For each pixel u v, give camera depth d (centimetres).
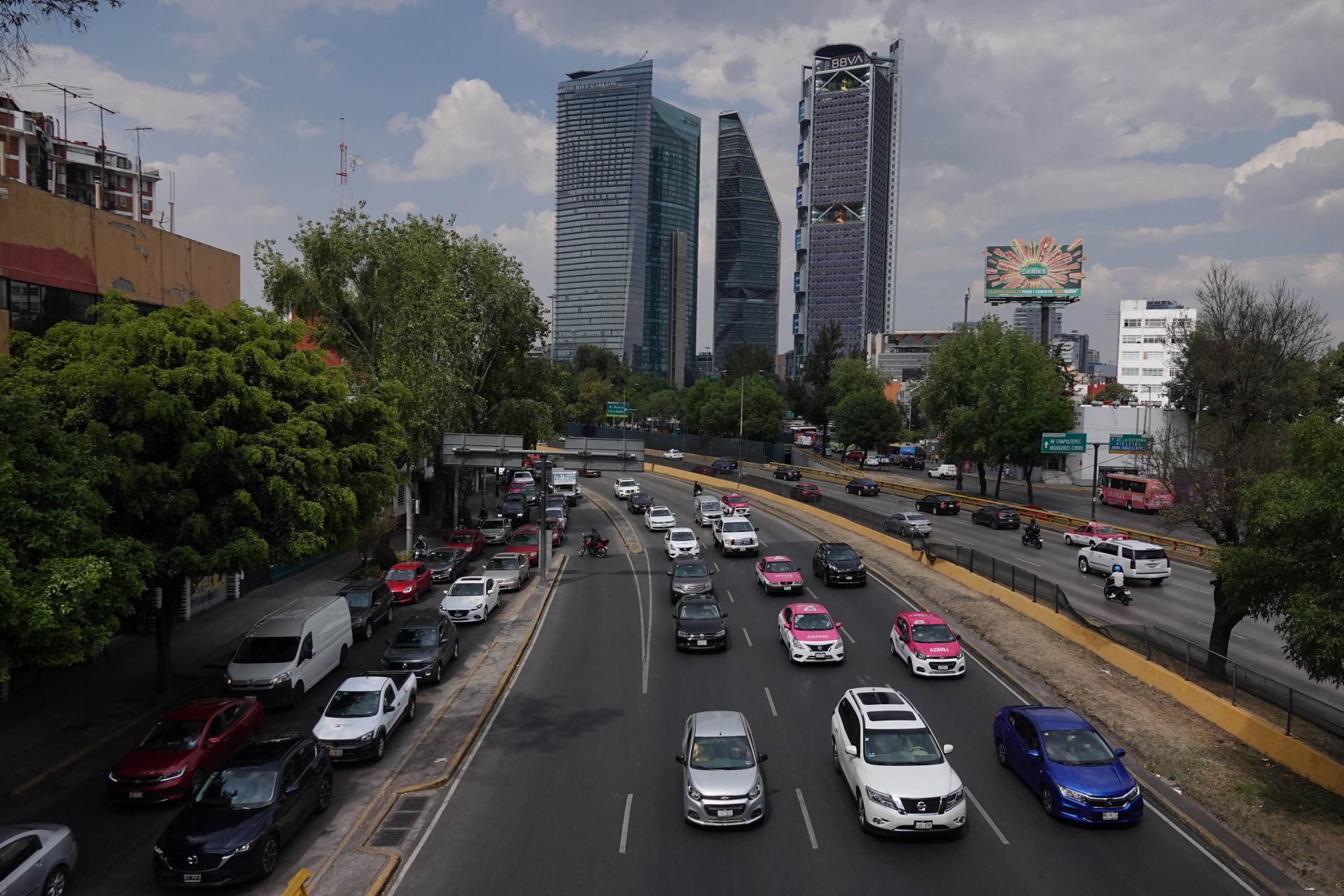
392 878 1323
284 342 2366
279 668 2109
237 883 1291
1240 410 4744
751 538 4350
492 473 9044
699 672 2406
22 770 1739
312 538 2028
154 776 1567
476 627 3002
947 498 6100
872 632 2817
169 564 1872
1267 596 1703
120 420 1905
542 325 5481
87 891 1275
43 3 1395
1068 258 10331
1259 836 1427
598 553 4488
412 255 4388
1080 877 1300
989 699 2142
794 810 1541
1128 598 3262
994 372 6419
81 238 2625
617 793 1627
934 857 1365
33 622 1275
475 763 1791
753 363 14475
